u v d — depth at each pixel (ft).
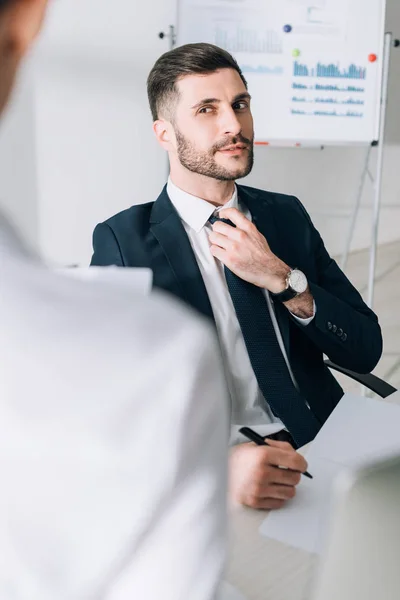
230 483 0.99
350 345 5.05
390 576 1.19
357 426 3.95
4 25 0.79
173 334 0.80
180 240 4.86
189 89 4.66
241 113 4.77
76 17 11.68
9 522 0.75
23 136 11.44
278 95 10.04
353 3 9.94
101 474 0.74
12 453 0.74
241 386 4.87
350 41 10.05
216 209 4.96
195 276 4.77
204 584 0.85
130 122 12.98
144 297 0.87
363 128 10.38
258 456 3.23
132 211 5.06
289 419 4.72
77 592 0.75
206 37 9.67
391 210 20.12
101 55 12.21
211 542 0.85
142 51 12.78
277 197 5.55
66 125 12.03
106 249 4.85
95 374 0.74
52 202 12.15
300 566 2.66
